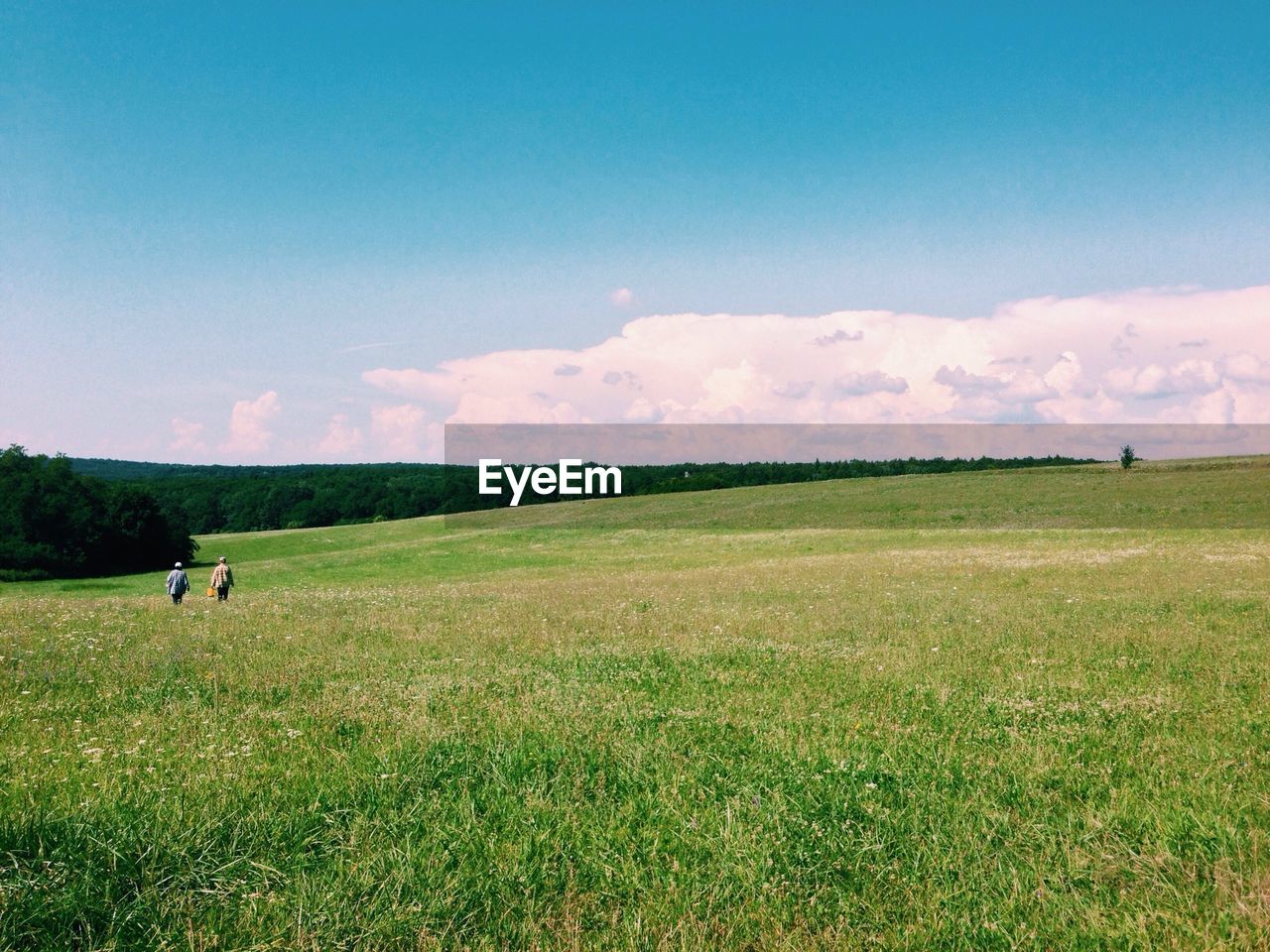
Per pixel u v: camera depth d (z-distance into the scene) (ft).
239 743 26.43
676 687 37.45
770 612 68.54
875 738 27.76
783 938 14.60
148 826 17.71
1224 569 97.04
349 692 35.40
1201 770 23.53
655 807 20.68
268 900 15.44
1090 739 27.30
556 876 16.78
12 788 20.65
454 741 25.68
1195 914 15.17
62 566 257.34
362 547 264.31
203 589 184.03
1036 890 16.42
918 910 15.62
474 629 58.75
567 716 30.14
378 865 16.84
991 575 99.96
